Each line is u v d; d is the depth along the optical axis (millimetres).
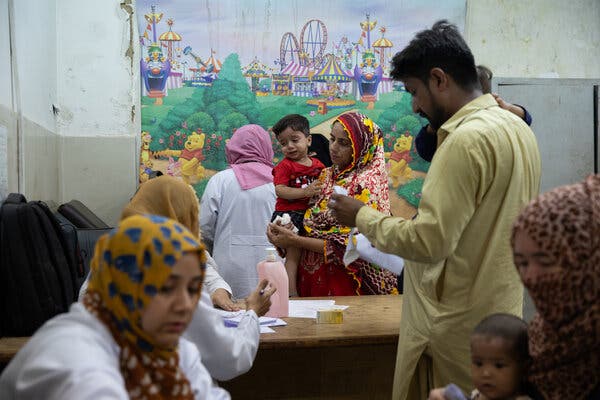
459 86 2154
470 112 2111
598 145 5898
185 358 1564
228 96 5641
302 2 5711
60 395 1222
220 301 2725
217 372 2127
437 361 2141
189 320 1369
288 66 5707
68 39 5422
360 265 3264
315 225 3350
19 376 1275
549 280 1300
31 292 2639
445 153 2027
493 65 5887
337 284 3291
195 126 5613
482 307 2062
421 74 2176
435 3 5828
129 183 5492
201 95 5621
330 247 3254
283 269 2791
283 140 4219
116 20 5484
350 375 2590
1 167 3246
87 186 5449
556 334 1348
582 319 1301
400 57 2215
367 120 3295
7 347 2410
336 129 3279
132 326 1338
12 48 3615
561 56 5969
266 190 4137
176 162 5602
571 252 1275
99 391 1213
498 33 5895
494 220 2055
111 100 5477
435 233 1992
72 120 5434
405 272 2301
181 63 5590
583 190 1307
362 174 3242
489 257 2047
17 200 2826
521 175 2062
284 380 2555
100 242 1397
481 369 1537
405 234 2045
